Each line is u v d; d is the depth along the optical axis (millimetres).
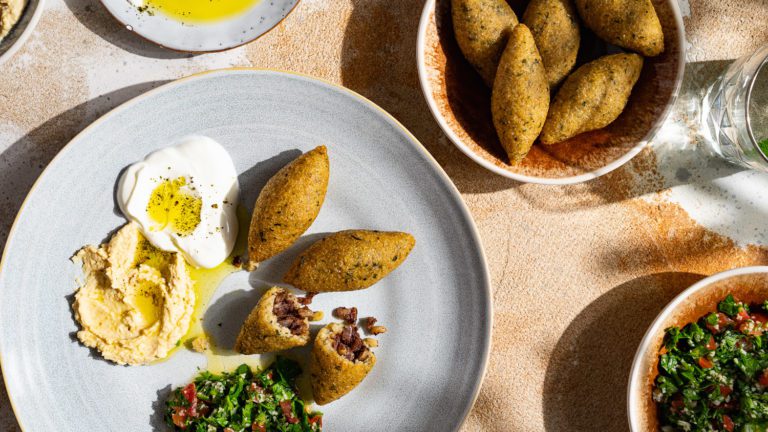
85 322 500
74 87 522
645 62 506
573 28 499
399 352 523
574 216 543
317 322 520
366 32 535
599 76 489
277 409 507
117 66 523
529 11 499
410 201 521
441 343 523
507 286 542
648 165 543
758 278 513
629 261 545
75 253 503
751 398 510
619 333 542
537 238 542
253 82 505
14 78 520
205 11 514
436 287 523
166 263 511
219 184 509
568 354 542
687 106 544
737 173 543
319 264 494
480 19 488
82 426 504
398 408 521
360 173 520
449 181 513
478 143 511
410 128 538
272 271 519
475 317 521
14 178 520
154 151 507
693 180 543
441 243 521
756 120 519
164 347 501
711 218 545
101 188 503
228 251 513
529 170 509
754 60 515
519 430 541
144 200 502
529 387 541
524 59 481
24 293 496
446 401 521
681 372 516
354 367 495
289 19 531
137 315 505
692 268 544
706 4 543
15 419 520
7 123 520
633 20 485
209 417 497
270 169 517
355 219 522
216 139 512
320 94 510
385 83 536
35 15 494
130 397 507
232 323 515
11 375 494
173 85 496
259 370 516
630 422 511
